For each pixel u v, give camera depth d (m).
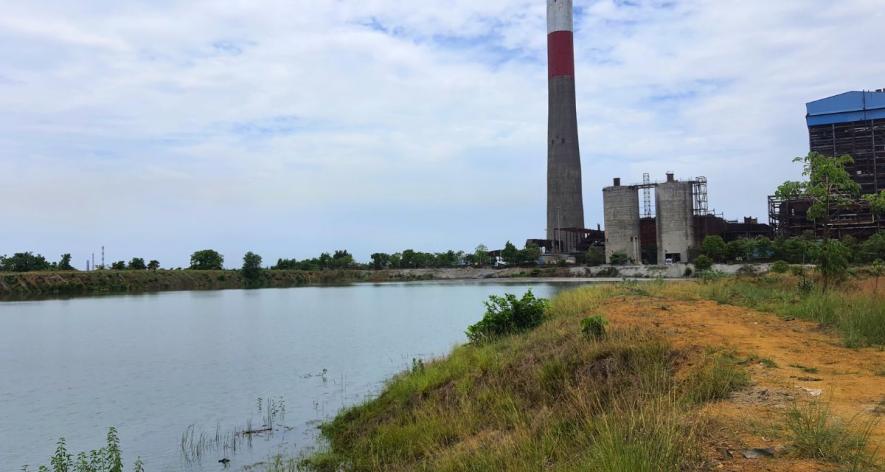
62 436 20.05
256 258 161.12
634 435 8.05
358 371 29.53
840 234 103.56
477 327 25.22
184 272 152.62
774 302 22.59
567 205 180.50
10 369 33.94
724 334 15.54
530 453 9.78
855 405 9.10
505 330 24.64
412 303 80.62
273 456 16.75
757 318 18.73
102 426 21.16
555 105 182.00
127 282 137.62
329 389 25.55
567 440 10.11
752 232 146.12
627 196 155.62
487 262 187.25
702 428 8.27
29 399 25.77
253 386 27.05
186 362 34.94
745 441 7.76
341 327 51.22
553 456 9.63
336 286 157.12
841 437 7.48
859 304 17.75
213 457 17.03
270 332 49.31
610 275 137.50
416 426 15.22
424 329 47.72
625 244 155.75
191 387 27.47
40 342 46.16
